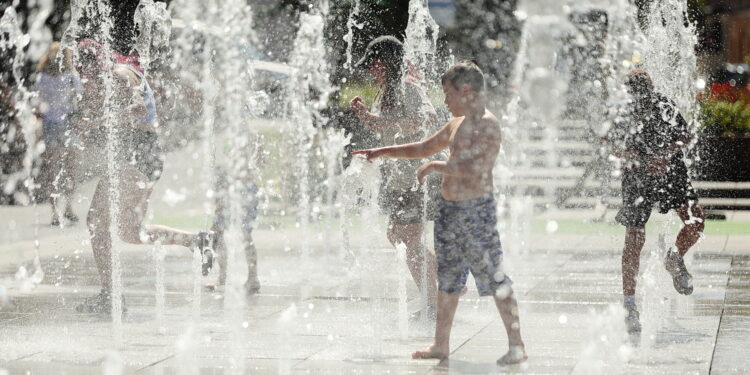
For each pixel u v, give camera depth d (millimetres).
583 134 37219
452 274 13812
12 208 36531
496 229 13672
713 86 43375
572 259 25938
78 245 28219
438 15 38344
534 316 17406
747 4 45531
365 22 37750
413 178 17328
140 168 18891
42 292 20312
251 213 20750
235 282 20500
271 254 27297
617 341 15117
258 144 22219
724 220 37062
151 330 16203
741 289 20375
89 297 19531
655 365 13352
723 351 14266
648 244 26812
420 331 16141
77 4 22672
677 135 17531
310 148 35531
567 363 13531
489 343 15055
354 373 12953
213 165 21359
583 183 38625
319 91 35094
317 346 14828
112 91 18812
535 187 38625
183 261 25453
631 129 17469
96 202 18453
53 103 25547
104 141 18891
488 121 13586
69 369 13289
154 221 33875
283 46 38344
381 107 17469
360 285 21594
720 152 41094
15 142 31781
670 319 16969
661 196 17922
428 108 17406
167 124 21422
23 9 25812
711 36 45156
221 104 21312
